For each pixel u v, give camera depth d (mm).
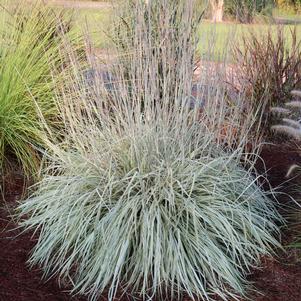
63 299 3498
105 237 3695
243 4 7074
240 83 6145
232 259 3816
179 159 3949
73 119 4773
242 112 5789
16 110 5254
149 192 3922
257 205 4305
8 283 3615
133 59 4363
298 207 4598
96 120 4629
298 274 3795
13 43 5512
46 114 5332
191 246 3709
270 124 6465
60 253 3781
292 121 4715
